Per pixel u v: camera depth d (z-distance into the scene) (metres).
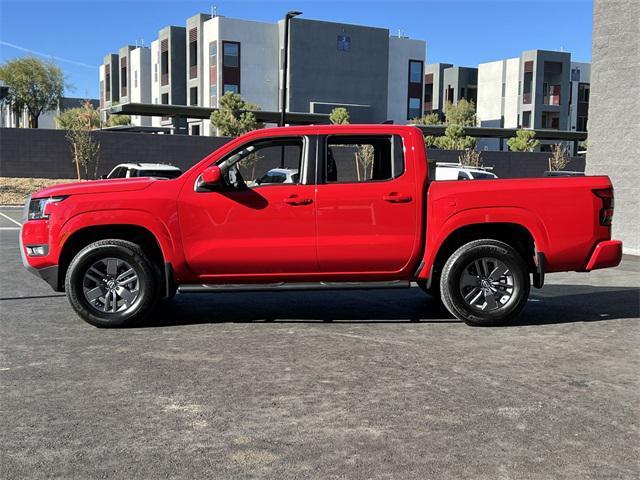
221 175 6.64
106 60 79.94
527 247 7.21
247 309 7.85
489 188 6.79
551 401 4.66
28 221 6.79
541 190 6.80
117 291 6.82
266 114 45.81
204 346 6.10
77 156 30.95
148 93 69.44
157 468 3.61
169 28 61.00
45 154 31.03
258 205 6.65
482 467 3.63
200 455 3.77
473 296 6.93
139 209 6.59
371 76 58.72
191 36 58.84
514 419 4.32
